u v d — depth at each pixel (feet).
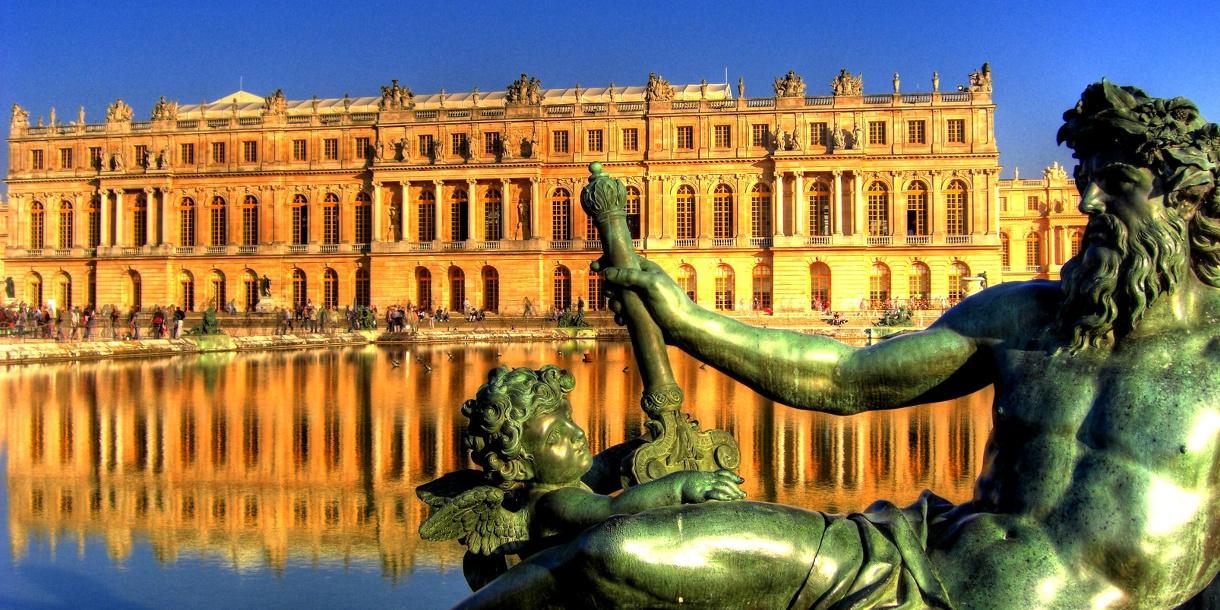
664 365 14.58
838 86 313.53
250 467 55.42
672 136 322.96
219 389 106.42
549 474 13.55
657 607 10.94
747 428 68.74
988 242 304.09
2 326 243.19
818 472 50.39
